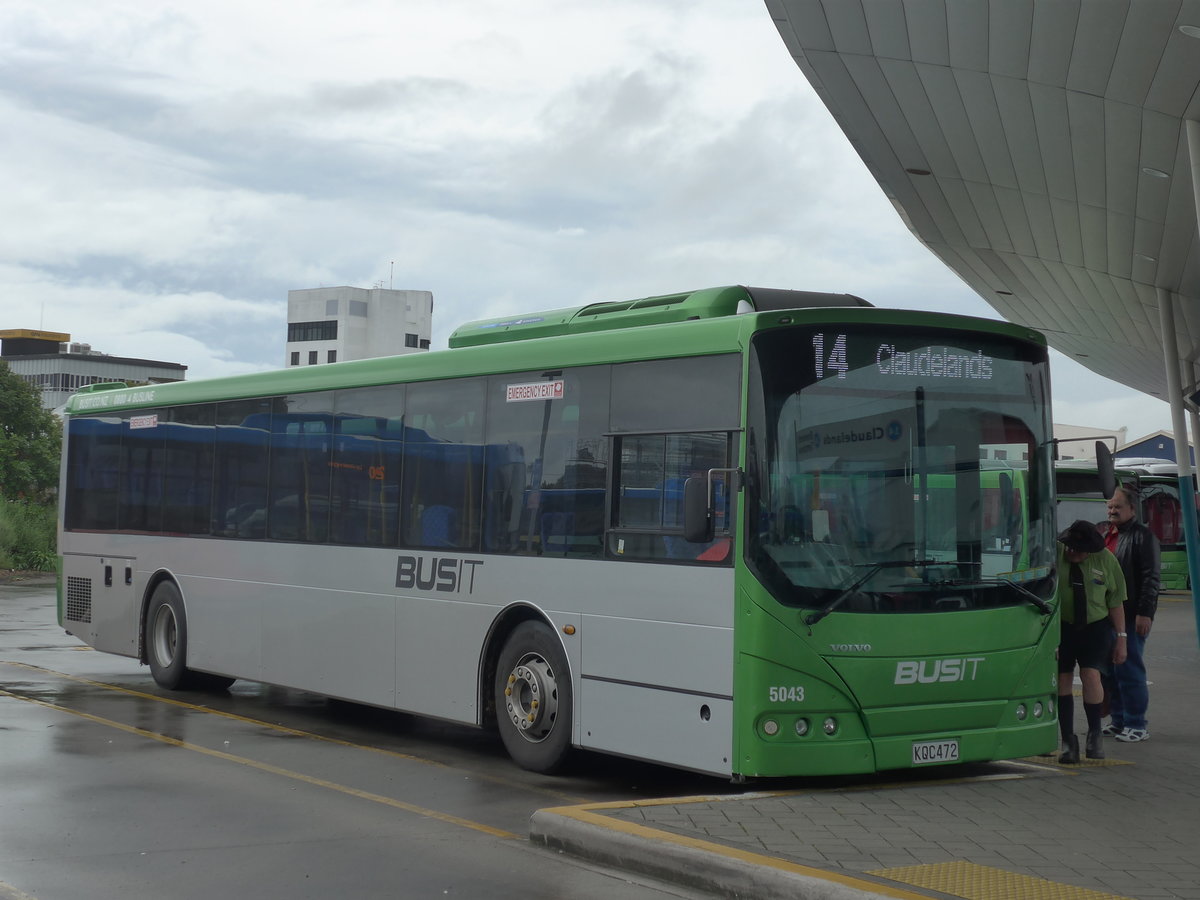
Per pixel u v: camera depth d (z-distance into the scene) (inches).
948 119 789.2
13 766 390.3
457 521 428.1
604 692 371.6
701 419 351.3
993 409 363.9
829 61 724.7
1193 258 988.6
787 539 335.9
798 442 339.9
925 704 346.9
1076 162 814.5
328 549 485.1
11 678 618.2
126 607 609.3
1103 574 407.5
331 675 479.8
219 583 546.3
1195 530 921.5
